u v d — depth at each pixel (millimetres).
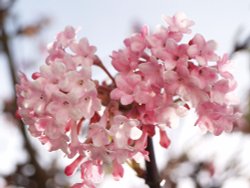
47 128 281
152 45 283
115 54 286
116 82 281
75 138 284
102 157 282
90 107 279
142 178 308
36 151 595
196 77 277
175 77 275
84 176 296
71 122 287
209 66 288
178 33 289
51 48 297
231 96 291
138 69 286
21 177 573
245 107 514
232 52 415
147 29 290
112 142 286
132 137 280
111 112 288
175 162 540
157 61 278
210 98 283
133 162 308
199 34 287
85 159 300
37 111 279
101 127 280
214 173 520
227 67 292
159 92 278
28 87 284
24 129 605
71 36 298
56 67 280
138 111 284
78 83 280
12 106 621
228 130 289
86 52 295
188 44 289
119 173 292
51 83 281
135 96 277
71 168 298
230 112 289
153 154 305
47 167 587
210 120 288
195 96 280
